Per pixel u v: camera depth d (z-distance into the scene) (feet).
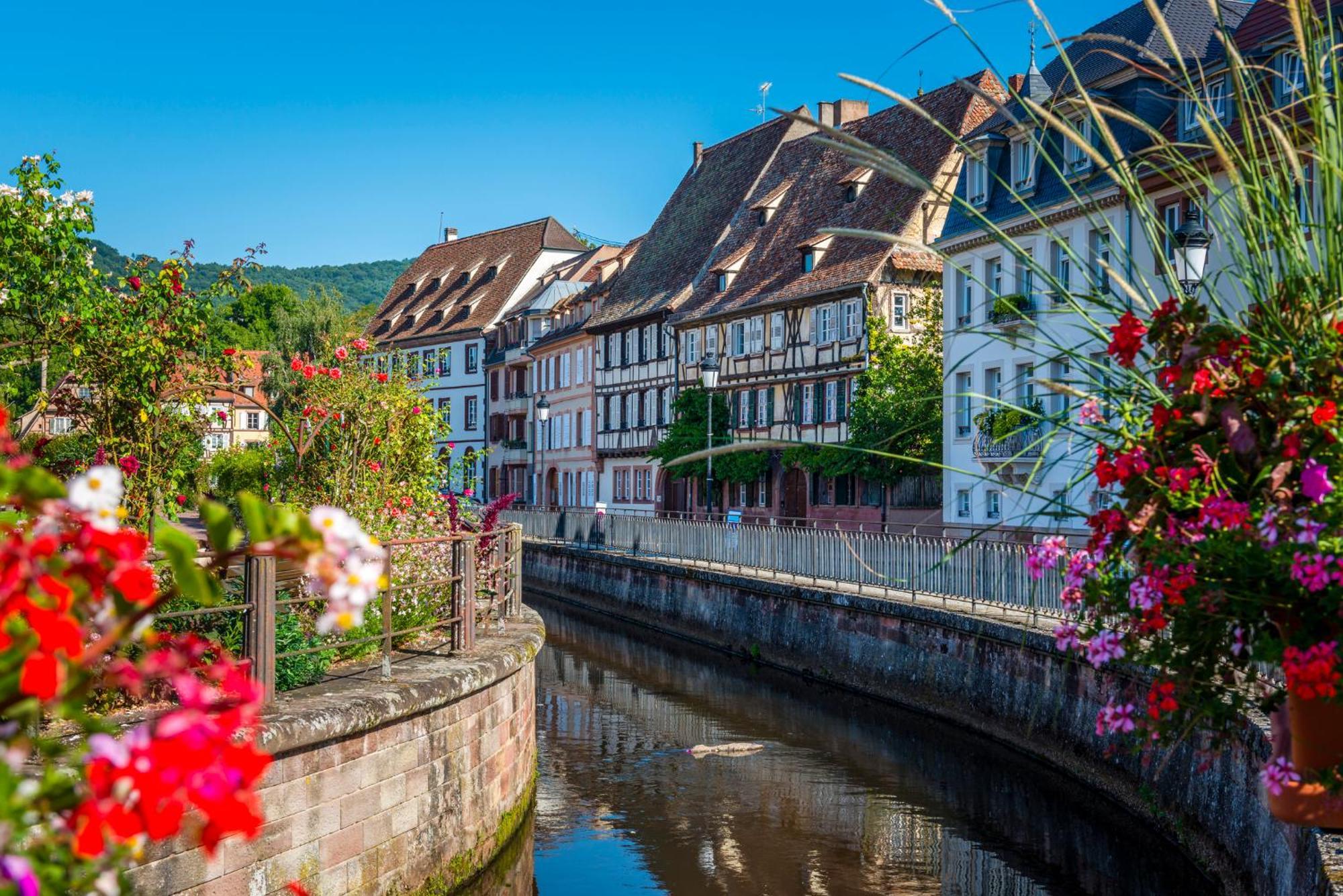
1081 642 13.69
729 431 155.84
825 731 60.18
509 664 35.70
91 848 6.28
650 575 105.81
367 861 28.40
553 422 219.41
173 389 38.96
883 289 130.52
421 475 48.91
